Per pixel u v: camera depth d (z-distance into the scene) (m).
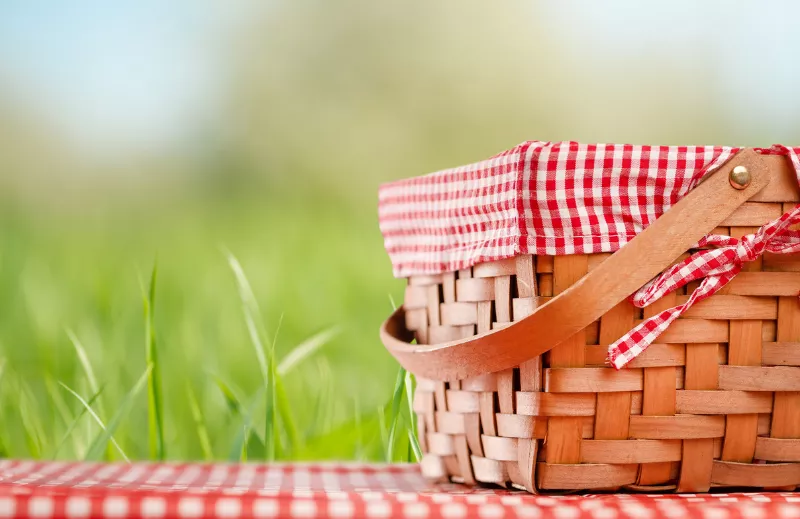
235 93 6.00
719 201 0.87
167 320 1.68
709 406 0.88
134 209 5.07
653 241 0.87
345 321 1.90
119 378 1.31
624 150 0.87
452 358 0.89
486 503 0.82
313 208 5.00
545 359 0.88
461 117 5.85
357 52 5.96
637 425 0.88
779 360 0.89
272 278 2.16
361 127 5.91
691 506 0.83
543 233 0.87
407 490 0.92
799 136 4.68
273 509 0.81
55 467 1.00
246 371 1.59
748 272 0.88
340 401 1.43
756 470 0.88
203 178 5.78
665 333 0.88
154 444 1.04
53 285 1.82
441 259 0.93
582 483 0.88
